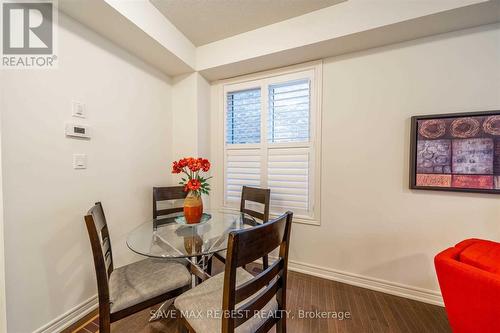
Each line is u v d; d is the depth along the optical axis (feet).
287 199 7.49
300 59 6.89
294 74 7.25
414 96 5.74
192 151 7.95
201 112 8.11
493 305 2.89
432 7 4.71
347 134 6.53
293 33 6.19
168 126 8.02
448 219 5.46
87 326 4.81
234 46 7.06
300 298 5.79
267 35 6.55
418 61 5.68
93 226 3.39
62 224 4.71
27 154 4.14
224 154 8.57
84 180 5.17
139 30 5.41
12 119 3.92
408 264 5.87
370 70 6.21
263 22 6.40
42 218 4.37
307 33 6.01
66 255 4.78
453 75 5.36
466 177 5.17
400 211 5.95
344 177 6.59
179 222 5.52
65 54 4.77
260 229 2.80
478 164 5.06
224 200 8.60
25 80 4.13
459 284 3.25
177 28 6.67
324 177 6.84
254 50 6.75
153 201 6.67
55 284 4.57
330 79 6.71
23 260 4.08
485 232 5.14
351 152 6.49
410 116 5.80
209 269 5.82
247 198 7.04
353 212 6.49
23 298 4.08
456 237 5.39
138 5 5.27
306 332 4.62
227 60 7.18
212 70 7.70
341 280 6.61
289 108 7.52
